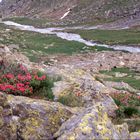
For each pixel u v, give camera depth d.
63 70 22.70
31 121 9.76
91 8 182.50
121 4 170.62
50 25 161.38
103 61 65.12
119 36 102.81
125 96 18.58
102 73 52.25
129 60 66.44
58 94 14.13
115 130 9.24
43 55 70.50
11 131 9.20
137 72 54.38
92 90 15.70
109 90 20.41
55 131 9.70
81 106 13.62
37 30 141.00
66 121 9.71
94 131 8.63
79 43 91.31
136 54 74.50
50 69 20.12
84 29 133.00
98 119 9.12
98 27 137.62
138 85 41.44
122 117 13.71
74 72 23.45
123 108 14.40
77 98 14.24
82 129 8.60
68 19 176.88
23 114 9.91
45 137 9.39
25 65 20.00
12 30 132.12
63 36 111.31
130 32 111.75
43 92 13.74
